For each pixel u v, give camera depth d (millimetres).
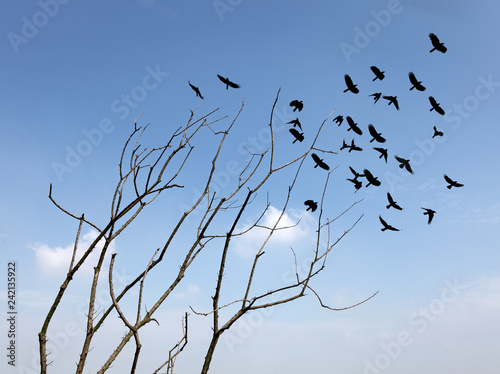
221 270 2230
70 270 1979
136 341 1854
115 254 1996
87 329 1909
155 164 2242
